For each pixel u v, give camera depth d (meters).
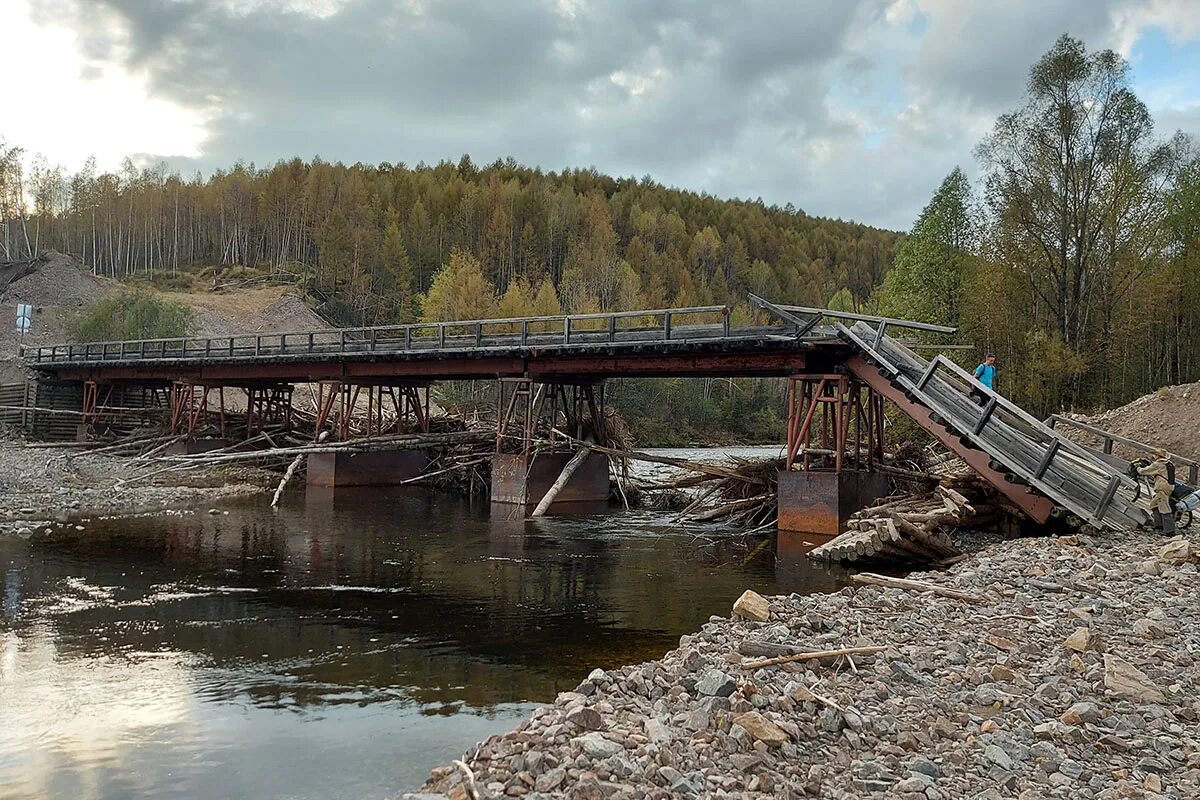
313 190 145.88
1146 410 32.38
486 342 31.41
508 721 9.32
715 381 100.88
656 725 7.02
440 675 11.02
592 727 7.11
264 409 51.91
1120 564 14.76
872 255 171.62
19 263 100.69
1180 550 14.41
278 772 7.93
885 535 18.20
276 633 12.99
